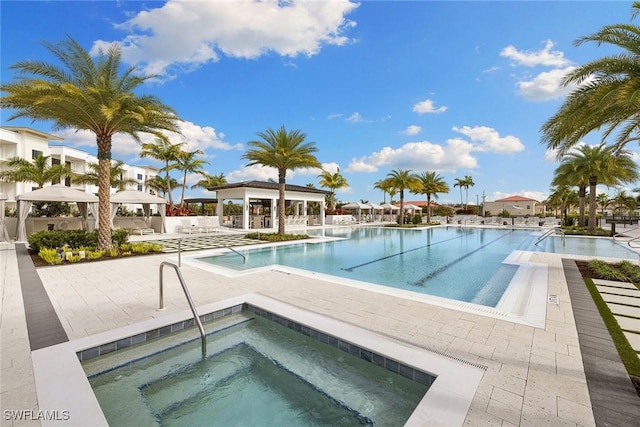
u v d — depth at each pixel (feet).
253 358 11.63
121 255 31.68
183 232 62.90
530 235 65.72
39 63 27.55
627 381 8.36
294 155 51.06
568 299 16.70
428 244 49.16
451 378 8.50
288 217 83.35
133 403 9.01
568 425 6.56
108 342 11.01
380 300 16.57
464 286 22.06
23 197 39.81
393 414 8.39
